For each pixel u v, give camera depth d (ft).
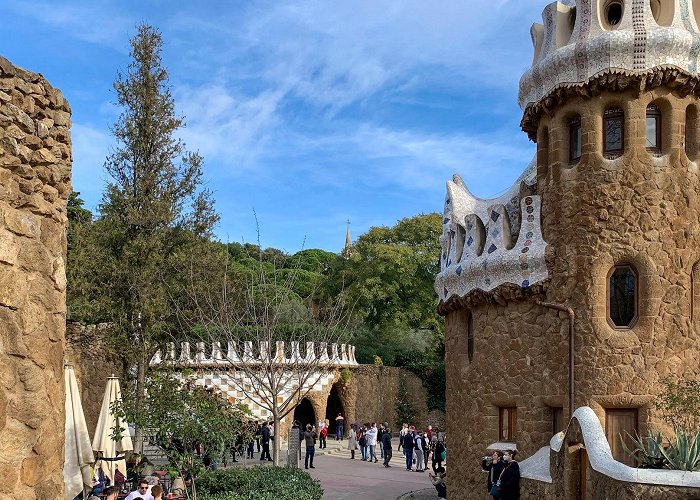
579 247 50.16
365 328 165.07
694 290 49.57
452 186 64.95
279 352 95.20
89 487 44.86
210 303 85.87
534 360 52.49
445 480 67.87
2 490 21.22
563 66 50.44
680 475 31.91
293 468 60.23
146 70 94.32
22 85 23.39
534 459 49.52
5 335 21.86
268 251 213.87
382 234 179.83
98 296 89.61
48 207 24.35
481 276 55.67
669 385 45.27
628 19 49.03
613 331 48.93
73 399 41.68
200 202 96.84
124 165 94.07
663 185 49.24
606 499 34.50
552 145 52.21
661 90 49.16
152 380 49.98
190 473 48.85
